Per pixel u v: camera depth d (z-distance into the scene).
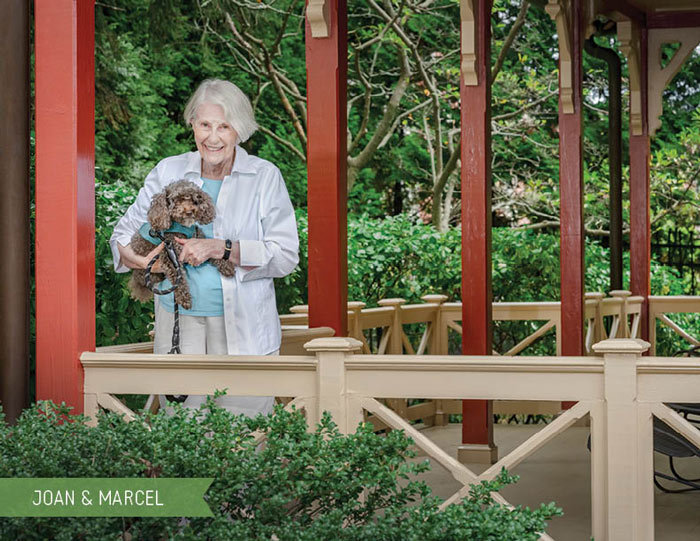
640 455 2.95
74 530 2.54
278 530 2.48
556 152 13.17
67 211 3.44
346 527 2.60
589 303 7.12
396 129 13.32
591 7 7.08
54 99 3.45
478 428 5.37
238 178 3.41
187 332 3.38
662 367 2.92
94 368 3.43
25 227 3.49
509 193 13.22
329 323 4.06
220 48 12.35
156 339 3.45
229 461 2.64
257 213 3.39
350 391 3.19
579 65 6.63
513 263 9.23
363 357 3.16
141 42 11.58
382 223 9.29
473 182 5.27
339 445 2.69
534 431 6.69
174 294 3.31
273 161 12.42
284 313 7.86
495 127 13.00
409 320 6.58
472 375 3.10
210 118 3.31
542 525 2.51
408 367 3.13
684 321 10.55
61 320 3.43
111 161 10.78
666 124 13.74
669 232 11.96
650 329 8.23
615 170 8.11
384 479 2.64
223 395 3.09
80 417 2.95
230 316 3.31
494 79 12.05
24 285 3.48
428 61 12.88
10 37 3.46
